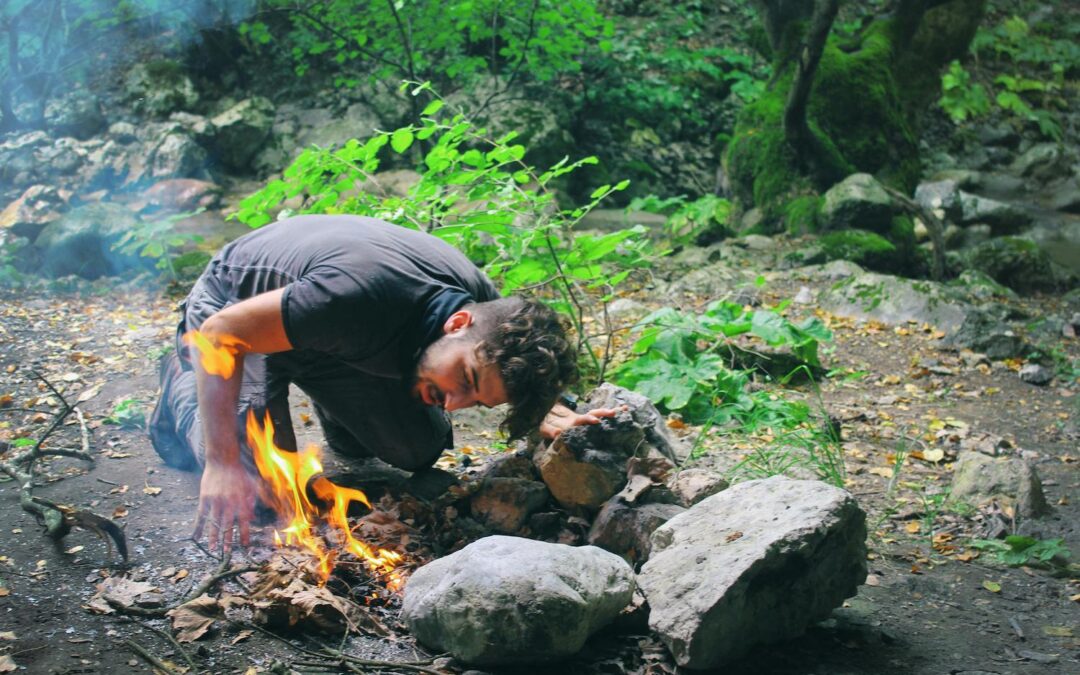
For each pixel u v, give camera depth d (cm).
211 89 1190
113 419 456
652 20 1420
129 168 1057
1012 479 418
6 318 623
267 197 521
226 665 279
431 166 497
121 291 716
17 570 322
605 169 1189
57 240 747
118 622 297
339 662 281
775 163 988
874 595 337
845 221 916
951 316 676
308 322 292
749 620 288
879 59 1036
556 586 279
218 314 295
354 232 317
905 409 542
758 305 743
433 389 298
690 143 1257
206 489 315
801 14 1061
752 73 1354
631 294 759
